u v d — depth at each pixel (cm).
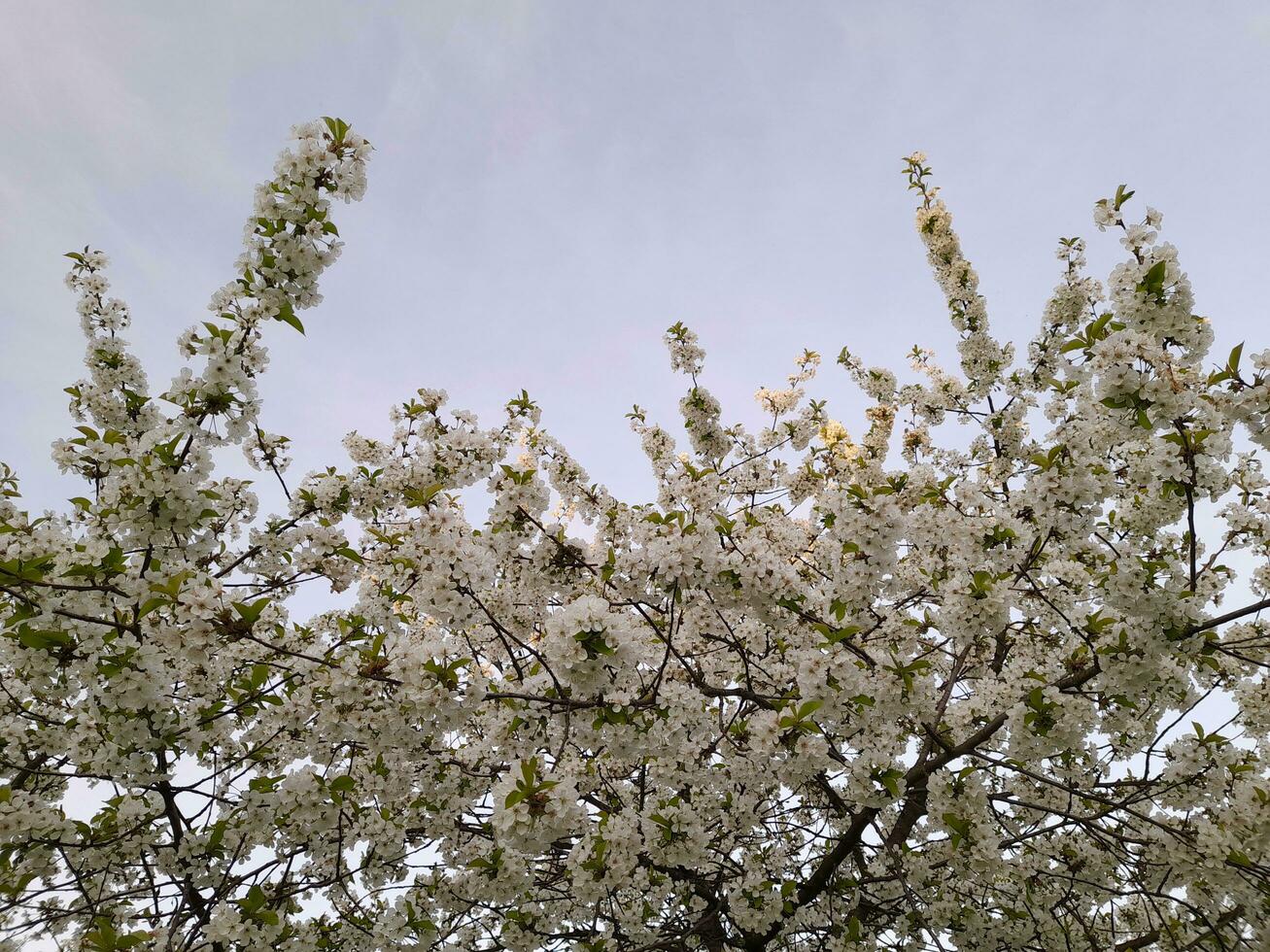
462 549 484
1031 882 757
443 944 662
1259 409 469
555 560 651
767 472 1009
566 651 441
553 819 431
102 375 645
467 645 514
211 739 605
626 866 493
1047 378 919
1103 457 704
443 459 739
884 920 748
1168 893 630
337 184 449
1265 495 718
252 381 440
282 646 579
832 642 532
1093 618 537
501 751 546
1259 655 696
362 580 661
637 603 552
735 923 651
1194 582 496
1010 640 799
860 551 534
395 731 473
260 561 666
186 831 562
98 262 691
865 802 575
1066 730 531
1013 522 538
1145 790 618
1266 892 527
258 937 494
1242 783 562
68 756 526
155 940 480
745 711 633
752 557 527
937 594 678
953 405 995
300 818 527
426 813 664
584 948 660
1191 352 501
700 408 973
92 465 582
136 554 535
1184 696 569
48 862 536
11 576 405
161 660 449
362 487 705
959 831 525
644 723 500
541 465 873
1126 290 503
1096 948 677
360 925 650
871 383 1101
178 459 433
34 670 459
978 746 710
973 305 991
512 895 536
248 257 445
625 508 830
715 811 646
